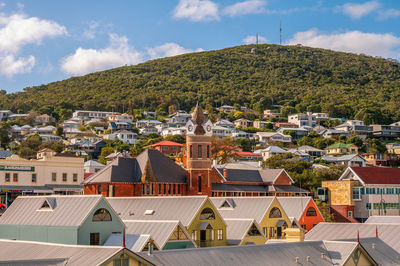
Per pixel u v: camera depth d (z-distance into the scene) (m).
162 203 78.06
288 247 56.12
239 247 53.25
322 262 55.62
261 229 78.62
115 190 96.94
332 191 123.56
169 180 99.69
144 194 97.81
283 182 121.25
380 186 120.69
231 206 87.62
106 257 43.19
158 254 47.50
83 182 100.75
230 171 117.69
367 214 118.50
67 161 112.00
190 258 48.56
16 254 51.22
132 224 68.31
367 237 64.25
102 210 62.69
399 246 63.25
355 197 120.06
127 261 44.41
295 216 95.00
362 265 57.66
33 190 104.38
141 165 100.19
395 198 122.19
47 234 62.81
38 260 42.81
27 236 65.06
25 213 67.69
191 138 101.62
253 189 117.19
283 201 99.19
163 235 63.75
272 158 159.12
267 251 54.28
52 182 109.50
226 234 76.25
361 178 121.06
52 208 65.62
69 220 61.75
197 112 102.69
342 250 57.06
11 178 104.25
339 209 121.44
